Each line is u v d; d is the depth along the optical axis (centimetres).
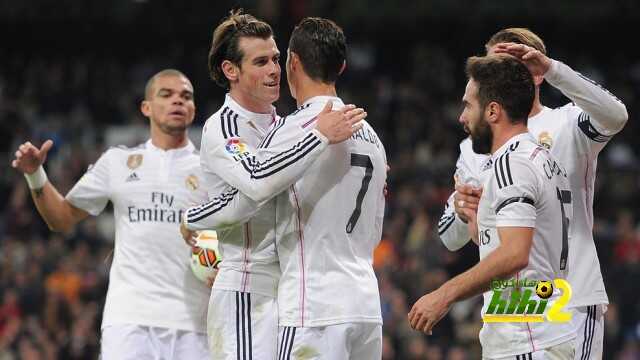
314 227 1770
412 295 4509
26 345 4556
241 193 1788
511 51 1836
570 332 1756
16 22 8581
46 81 8225
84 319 4669
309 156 1712
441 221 2091
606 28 8306
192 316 2358
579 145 1953
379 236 1869
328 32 1800
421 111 7338
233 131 1855
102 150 6594
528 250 1648
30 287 5003
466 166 2028
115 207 2445
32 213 5853
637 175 6081
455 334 4284
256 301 1838
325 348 1744
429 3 8562
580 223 1947
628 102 7662
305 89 1817
